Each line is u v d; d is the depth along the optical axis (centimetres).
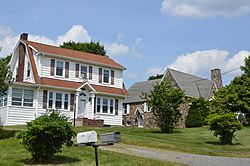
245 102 4325
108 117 4162
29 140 1487
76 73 3978
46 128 1479
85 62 4044
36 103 3612
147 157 1783
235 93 4350
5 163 1452
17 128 3091
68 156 1636
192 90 5025
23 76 3847
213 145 2616
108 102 4194
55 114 1582
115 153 1788
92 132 1132
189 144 2575
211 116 2762
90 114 3972
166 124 3509
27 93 3606
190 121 4503
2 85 2614
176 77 5138
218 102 4303
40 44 4041
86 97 3994
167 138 2938
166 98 3466
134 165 1466
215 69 5469
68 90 3825
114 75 4316
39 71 3706
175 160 1759
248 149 2459
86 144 1128
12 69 4050
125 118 5644
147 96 3766
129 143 2436
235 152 2283
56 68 3841
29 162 1499
